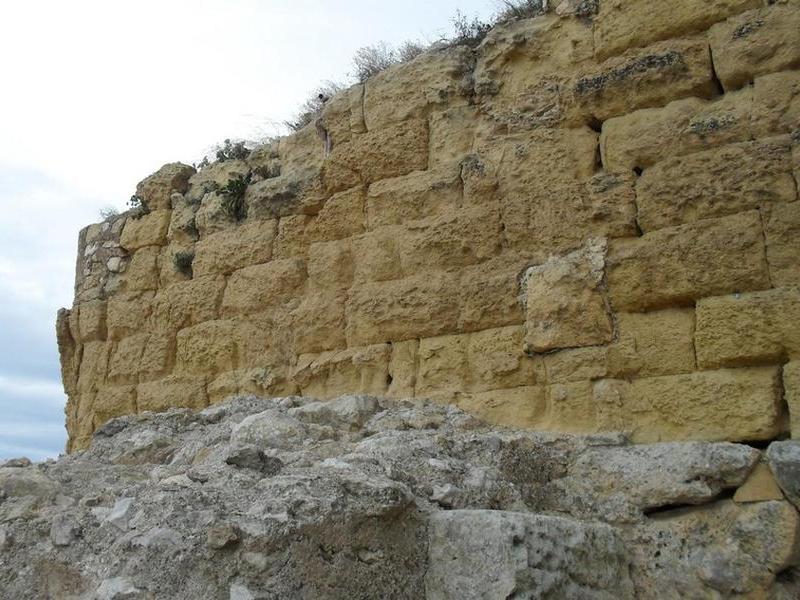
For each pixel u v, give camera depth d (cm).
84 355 1038
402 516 442
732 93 605
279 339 823
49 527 455
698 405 559
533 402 635
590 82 666
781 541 479
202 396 873
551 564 432
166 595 374
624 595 470
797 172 552
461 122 752
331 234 812
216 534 389
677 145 612
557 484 556
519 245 677
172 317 934
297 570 391
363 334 748
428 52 796
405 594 423
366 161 798
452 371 684
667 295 588
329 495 423
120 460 641
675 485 518
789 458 493
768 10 595
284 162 912
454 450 555
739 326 550
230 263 893
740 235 562
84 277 1068
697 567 492
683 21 632
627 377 598
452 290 698
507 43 734
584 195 650
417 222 741
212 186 976
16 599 418
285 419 605
